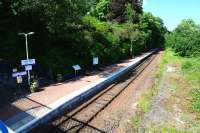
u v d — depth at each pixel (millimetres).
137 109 21516
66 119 18656
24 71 25375
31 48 30484
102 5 74438
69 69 33625
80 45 37219
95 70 40188
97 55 42125
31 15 29844
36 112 18984
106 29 53062
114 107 21969
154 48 125688
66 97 22750
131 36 67062
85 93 25141
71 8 31375
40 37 31891
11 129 16047
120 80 35250
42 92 24688
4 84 24016
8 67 26312
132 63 52688
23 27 30438
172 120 19547
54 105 20500
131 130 17047
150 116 20047
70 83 29250
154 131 17141
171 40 95188
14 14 28141
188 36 72000
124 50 60125
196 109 22297
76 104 22703
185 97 26219
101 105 22297
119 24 75562
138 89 29469
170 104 23578
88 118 18875
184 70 45219
